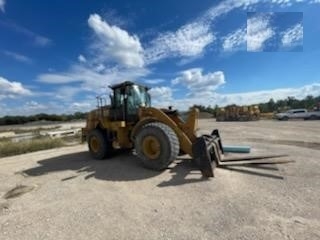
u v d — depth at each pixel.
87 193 4.11
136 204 3.52
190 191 3.90
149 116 5.78
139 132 5.46
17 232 2.89
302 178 4.27
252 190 3.79
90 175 5.27
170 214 3.14
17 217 3.33
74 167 6.20
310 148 7.37
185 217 3.03
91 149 7.31
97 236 2.69
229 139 10.38
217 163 5.17
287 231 2.57
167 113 5.89
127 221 3.01
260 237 2.48
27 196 4.20
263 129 15.16
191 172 4.95
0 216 3.40
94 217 3.16
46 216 3.29
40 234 2.81
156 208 3.34
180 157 6.29
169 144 5.02
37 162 7.34
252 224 2.75
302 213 2.95
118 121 6.62
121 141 6.57
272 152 6.73
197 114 5.59
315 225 2.67
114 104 6.92
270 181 4.18
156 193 3.92
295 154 6.31
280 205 3.20
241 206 3.23
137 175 5.00
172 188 4.10
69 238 2.68
